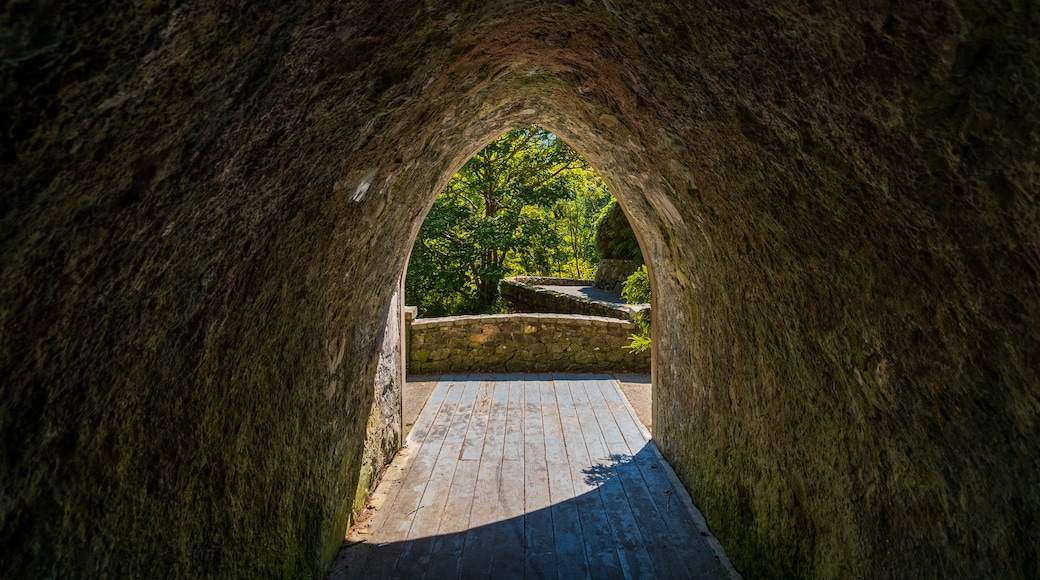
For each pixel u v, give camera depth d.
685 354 3.66
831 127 1.29
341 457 3.04
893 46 1.00
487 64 2.23
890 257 1.36
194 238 1.27
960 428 1.32
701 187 2.28
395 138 2.21
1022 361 1.10
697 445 3.47
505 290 15.98
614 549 3.05
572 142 3.86
